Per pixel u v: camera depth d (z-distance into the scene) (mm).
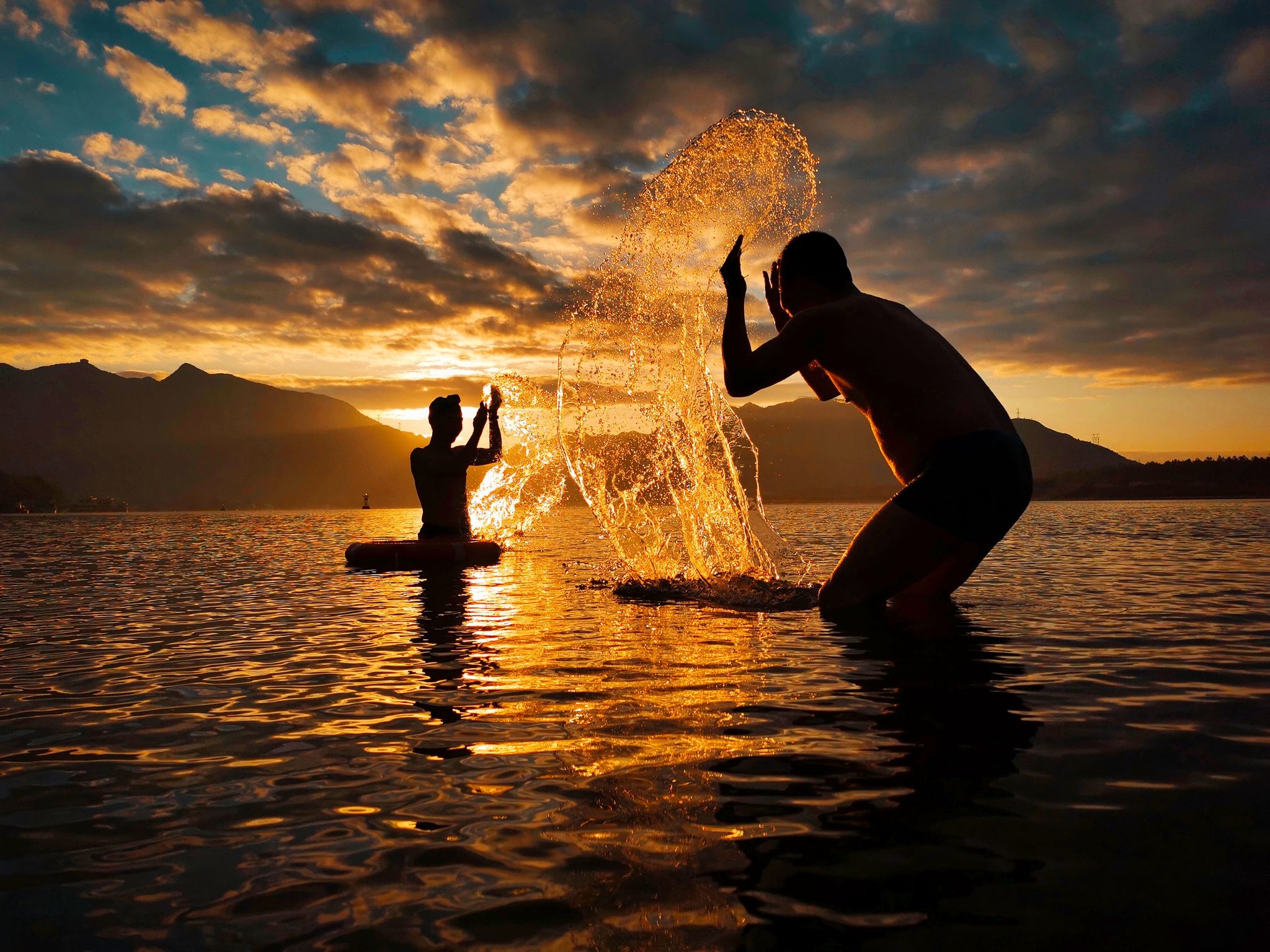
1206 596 4156
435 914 1026
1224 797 1350
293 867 1177
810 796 1384
